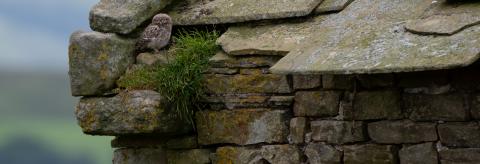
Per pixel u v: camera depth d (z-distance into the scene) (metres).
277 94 5.73
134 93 5.71
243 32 5.96
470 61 4.43
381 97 5.37
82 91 5.86
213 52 5.96
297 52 5.34
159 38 5.95
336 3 5.84
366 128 5.46
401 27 5.13
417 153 5.27
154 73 5.85
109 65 5.85
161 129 5.70
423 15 5.27
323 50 5.18
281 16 5.86
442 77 5.13
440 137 5.18
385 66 4.68
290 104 5.71
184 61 5.82
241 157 5.86
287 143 5.74
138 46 6.02
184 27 6.29
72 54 5.86
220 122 5.90
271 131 5.75
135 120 5.66
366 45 5.04
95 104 5.80
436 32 4.85
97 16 6.02
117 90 5.85
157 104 5.63
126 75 5.93
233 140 5.88
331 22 5.69
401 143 5.33
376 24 5.34
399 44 4.90
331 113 5.57
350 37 5.25
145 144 6.19
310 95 5.63
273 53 5.60
